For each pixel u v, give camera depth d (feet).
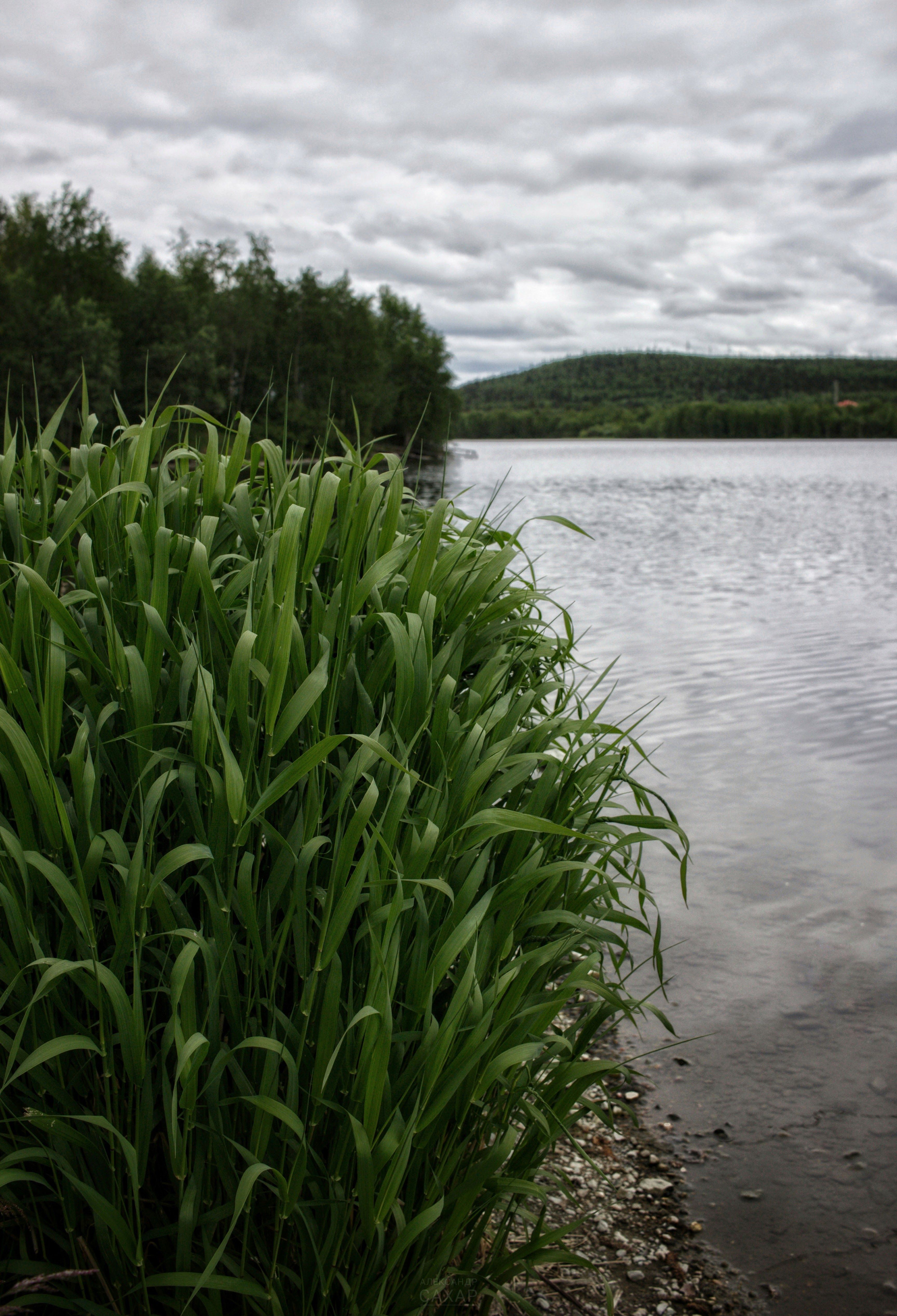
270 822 5.15
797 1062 10.40
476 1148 5.58
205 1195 4.74
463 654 6.23
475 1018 4.78
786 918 13.80
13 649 4.65
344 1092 4.76
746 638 33.99
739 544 66.90
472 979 4.39
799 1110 9.57
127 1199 4.72
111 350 178.29
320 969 4.36
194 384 192.65
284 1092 4.85
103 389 176.04
